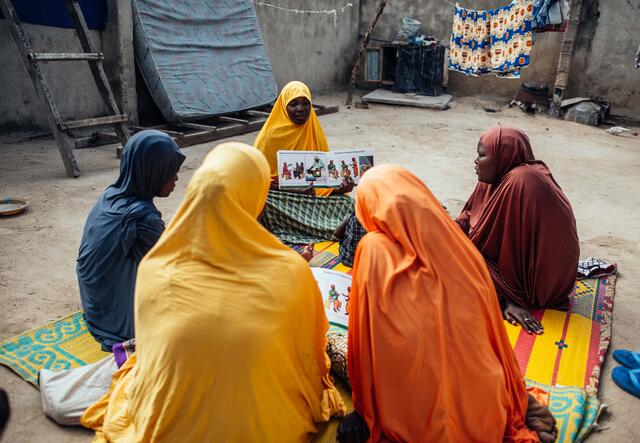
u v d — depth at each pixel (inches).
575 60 417.4
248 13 368.8
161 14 311.0
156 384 78.6
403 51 469.7
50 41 287.3
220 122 344.2
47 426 96.6
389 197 85.5
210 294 76.8
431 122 390.0
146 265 81.2
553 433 91.5
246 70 360.5
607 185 254.5
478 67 344.8
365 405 86.5
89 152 274.5
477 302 82.8
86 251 115.7
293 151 170.9
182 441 78.9
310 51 469.4
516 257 136.9
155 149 111.4
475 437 82.1
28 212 193.5
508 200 132.8
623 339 130.4
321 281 128.3
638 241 188.7
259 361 76.9
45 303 136.3
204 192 76.9
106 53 309.1
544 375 114.5
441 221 84.1
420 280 81.4
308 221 176.4
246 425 78.4
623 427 100.6
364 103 443.8
